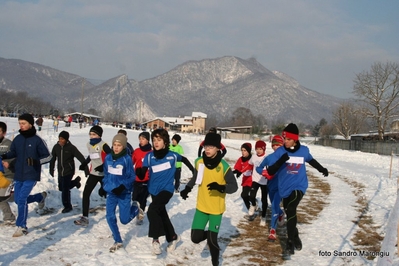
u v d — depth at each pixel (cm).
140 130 7769
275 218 728
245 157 895
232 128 10781
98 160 747
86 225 730
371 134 6700
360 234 786
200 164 568
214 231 555
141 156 795
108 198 620
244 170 897
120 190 599
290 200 647
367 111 5912
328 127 11325
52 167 823
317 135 14050
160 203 604
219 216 559
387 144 4772
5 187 693
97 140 750
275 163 634
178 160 633
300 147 661
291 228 643
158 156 618
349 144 5822
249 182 895
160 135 614
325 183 1686
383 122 5956
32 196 743
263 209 846
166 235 621
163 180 618
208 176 560
